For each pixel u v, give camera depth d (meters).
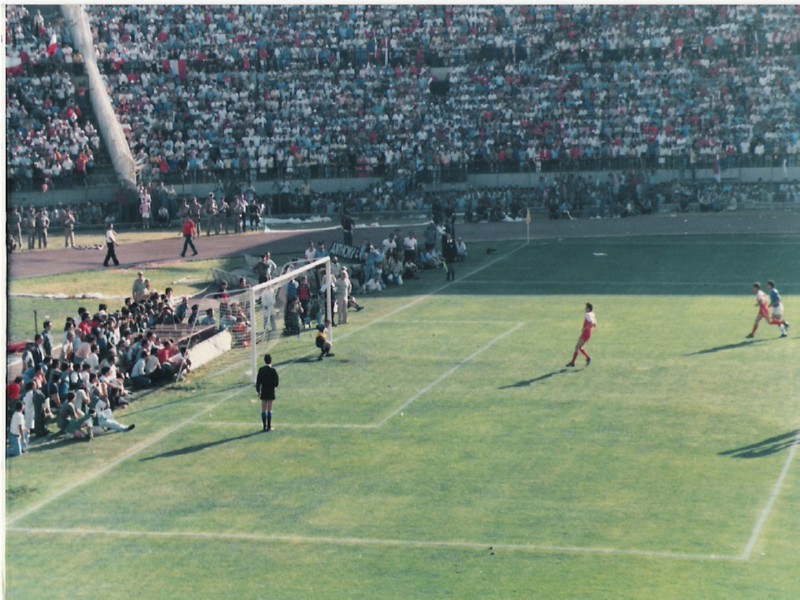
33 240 82.56
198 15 107.94
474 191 99.75
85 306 64.44
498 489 37.00
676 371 50.56
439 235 79.12
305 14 110.50
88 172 94.62
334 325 62.25
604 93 109.19
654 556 31.56
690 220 95.06
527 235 89.12
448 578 30.62
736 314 61.78
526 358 53.69
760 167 103.62
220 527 34.78
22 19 98.81
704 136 105.88
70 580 31.39
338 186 101.62
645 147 104.94
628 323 60.31
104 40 104.81
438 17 112.75
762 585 29.59
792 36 112.19
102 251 81.81
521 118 107.00
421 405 46.62
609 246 84.75
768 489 36.25
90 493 37.88
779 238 86.31
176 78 104.69
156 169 97.31
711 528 33.38
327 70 108.44
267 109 104.81
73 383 45.50
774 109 108.06
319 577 31.03
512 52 112.00
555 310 64.12
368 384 50.03
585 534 33.22
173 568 32.00
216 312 62.38
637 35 112.56
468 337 58.28
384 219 96.75
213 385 50.56
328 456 40.78
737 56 112.12
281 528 34.53
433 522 34.53
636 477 37.66
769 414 44.00
